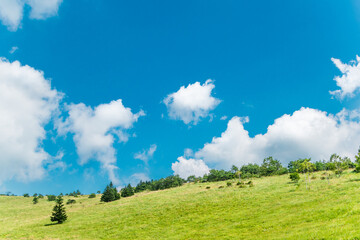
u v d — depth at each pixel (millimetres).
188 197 86375
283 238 22359
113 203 107188
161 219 55312
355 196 35844
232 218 43312
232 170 154875
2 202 155375
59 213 68688
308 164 76625
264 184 92125
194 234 37219
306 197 48812
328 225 22359
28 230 60656
